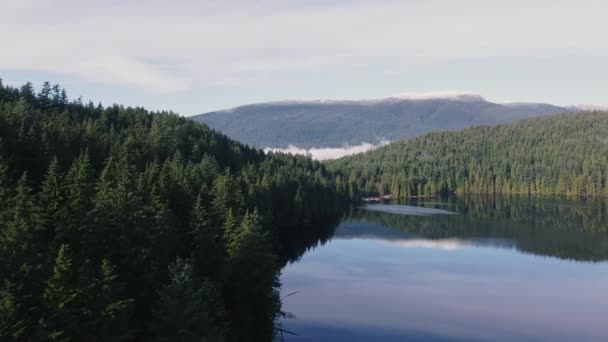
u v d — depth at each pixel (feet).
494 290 272.31
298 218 463.42
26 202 172.65
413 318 225.97
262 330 197.47
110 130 462.60
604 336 208.23
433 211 637.30
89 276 132.67
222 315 167.53
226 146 577.84
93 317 127.24
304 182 545.85
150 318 154.81
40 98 529.86
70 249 163.63
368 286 277.85
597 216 566.77
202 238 203.82
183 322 141.18
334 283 283.38
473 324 220.02
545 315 232.73
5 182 206.59
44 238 173.27
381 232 466.70
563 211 615.98
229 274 196.03
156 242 181.88
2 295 113.50
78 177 212.84
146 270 168.55
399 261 343.26
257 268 201.36
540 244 403.54
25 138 294.25
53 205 189.47
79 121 504.02
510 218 559.79
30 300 123.44
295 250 379.14
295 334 203.31
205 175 357.82
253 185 393.70
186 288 148.66
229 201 288.71
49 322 118.52
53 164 222.89
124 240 173.99
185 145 504.43
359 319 223.30
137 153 359.46
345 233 460.55
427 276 301.43
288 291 266.16
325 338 199.72
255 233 204.44
